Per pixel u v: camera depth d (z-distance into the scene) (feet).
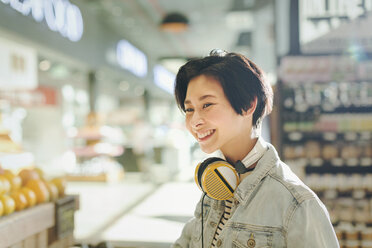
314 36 14.37
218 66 3.10
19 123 34.12
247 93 3.09
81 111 55.21
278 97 14.71
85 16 30.22
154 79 58.18
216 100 3.10
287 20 17.38
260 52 37.78
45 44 23.06
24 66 21.83
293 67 14.32
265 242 2.90
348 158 13.83
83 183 30.58
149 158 37.99
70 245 7.59
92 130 33.32
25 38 20.68
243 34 43.93
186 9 34.58
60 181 7.68
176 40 46.91
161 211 20.21
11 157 9.37
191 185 29.07
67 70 36.94
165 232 16.14
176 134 40.42
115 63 38.32
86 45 30.27
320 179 13.69
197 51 53.26
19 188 6.80
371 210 13.21
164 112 89.56
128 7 32.37
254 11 32.32
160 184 29.84
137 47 47.88
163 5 33.12
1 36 19.84
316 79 14.28
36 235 6.41
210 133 3.16
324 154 13.97
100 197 24.53
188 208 20.86
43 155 35.06
